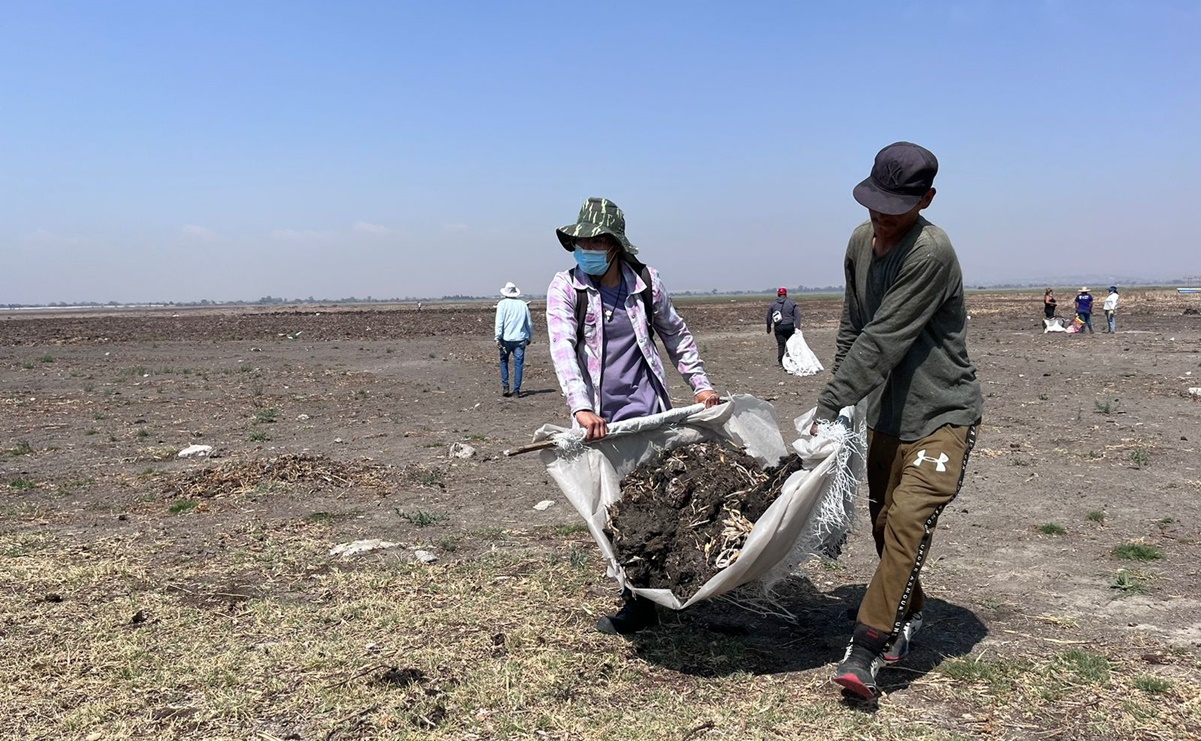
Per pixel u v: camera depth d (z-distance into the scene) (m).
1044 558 5.64
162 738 3.32
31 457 9.41
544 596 4.89
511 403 14.02
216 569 5.44
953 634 4.39
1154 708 3.52
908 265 3.59
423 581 5.16
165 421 12.12
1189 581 5.12
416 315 53.62
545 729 3.39
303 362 22.17
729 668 4.01
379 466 8.63
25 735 3.34
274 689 3.70
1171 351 21.08
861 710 3.56
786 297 18.56
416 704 3.56
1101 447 9.21
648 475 4.22
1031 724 3.43
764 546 3.70
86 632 4.34
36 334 34.91
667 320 4.66
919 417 3.74
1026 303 63.94
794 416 11.89
